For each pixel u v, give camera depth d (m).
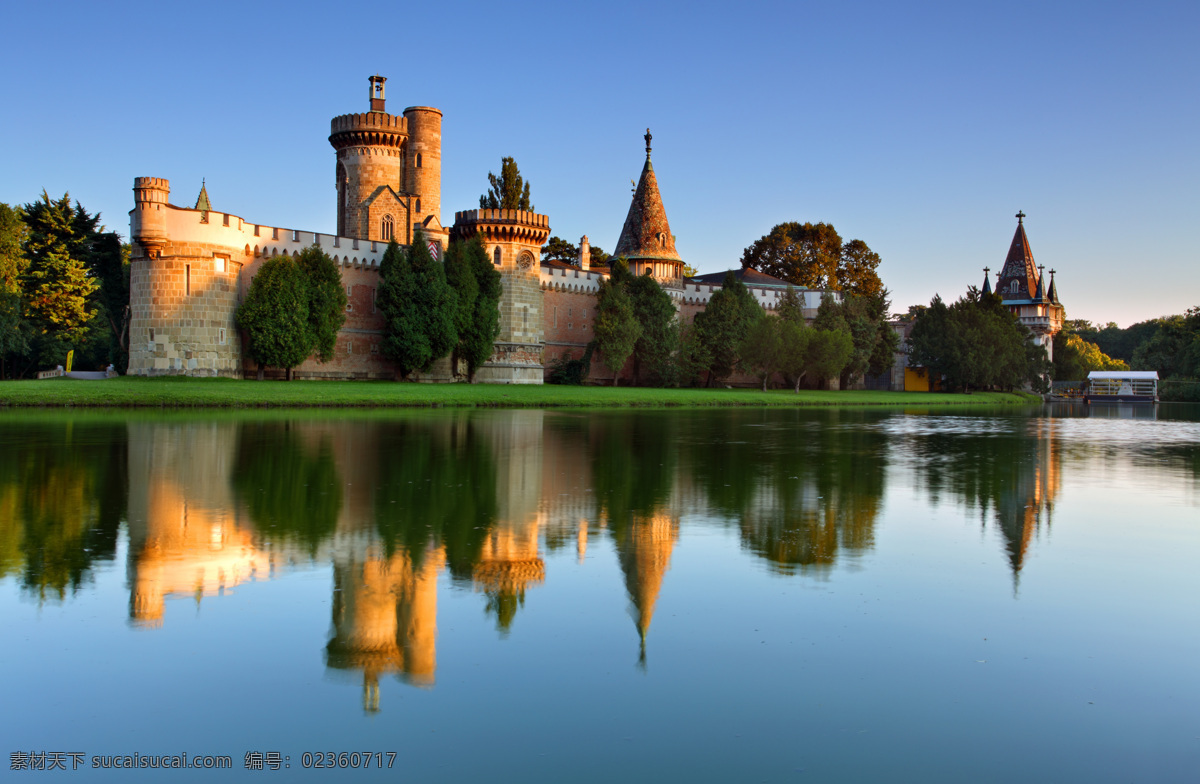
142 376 56.19
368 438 31.11
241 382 54.66
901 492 21.14
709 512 17.92
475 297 70.50
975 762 7.83
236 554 13.76
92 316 76.94
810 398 76.06
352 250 68.38
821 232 117.69
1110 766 7.78
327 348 62.59
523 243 76.12
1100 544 15.52
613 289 83.19
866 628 10.89
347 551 14.03
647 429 38.94
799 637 10.55
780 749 8.00
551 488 20.58
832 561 14.01
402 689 9.01
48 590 11.85
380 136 78.00
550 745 8.02
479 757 7.82
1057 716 8.66
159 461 23.81
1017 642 10.49
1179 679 9.50
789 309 93.38
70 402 45.16
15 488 19.33
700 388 84.00
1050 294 148.00
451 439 31.56
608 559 13.88
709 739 8.16
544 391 63.56
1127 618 11.38
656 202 91.56
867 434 39.19
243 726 8.31
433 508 17.66
